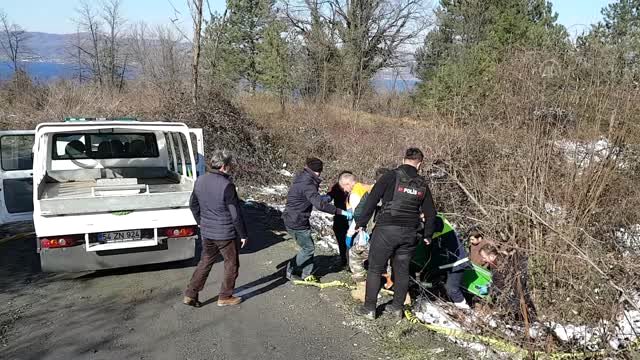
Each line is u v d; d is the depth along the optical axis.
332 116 17.72
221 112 12.99
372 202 5.01
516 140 6.88
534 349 4.81
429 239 5.05
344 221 6.73
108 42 43.50
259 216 9.50
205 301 5.61
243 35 31.44
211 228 5.21
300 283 6.16
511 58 7.79
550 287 5.71
